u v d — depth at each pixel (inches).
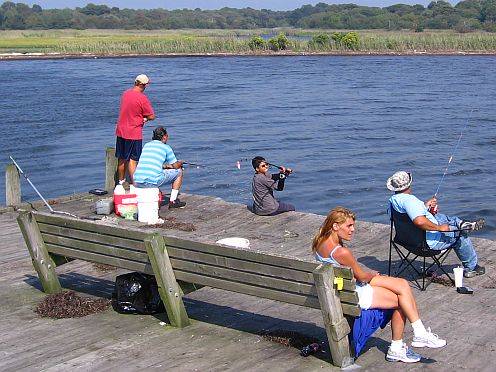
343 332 220.2
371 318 223.3
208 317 270.2
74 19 6811.0
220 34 5999.0
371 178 784.9
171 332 255.6
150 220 402.6
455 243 290.0
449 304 274.8
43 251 293.4
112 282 313.7
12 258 351.6
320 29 6884.8
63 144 987.3
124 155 466.3
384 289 224.7
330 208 668.1
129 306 272.2
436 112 1286.9
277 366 226.4
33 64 2495.1
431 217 290.8
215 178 787.4
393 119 1206.9
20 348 246.4
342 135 1055.6
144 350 241.6
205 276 244.8
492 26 5487.2
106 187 488.1
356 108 1350.9
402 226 289.0
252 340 247.6
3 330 262.5
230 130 1106.1
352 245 353.4
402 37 3159.5
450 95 1546.5
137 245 259.0
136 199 419.2
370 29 6289.4
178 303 257.4
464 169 823.7
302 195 716.0
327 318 218.1
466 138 1020.5
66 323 266.8
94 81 1844.2
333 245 227.3
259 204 412.5
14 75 2036.2
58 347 246.1
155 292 270.5
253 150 950.4
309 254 339.3
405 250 341.7
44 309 277.6
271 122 1183.6
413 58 2755.9
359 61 2603.3
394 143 988.6
